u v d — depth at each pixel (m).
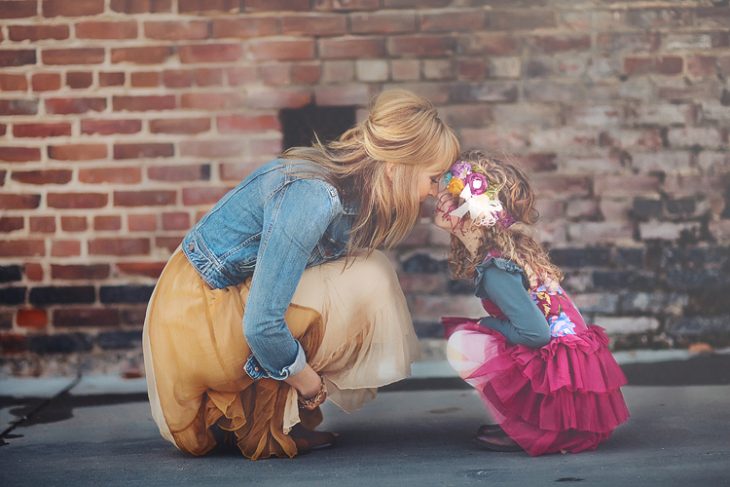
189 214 5.94
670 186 6.00
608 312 6.03
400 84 5.93
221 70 5.88
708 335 6.02
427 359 6.01
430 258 5.98
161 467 4.05
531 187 4.22
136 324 5.96
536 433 4.04
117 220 5.93
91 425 4.89
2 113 5.86
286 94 5.91
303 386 3.97
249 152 5.93
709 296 6.02
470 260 4.13
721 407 4.86
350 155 3.94
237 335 3.94
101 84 5.86
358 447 4.31
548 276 4.16
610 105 5.96
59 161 5.89
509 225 4.11
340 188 3.90
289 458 4.13
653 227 6.01
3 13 5.81
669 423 4.58
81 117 5.87
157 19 5.84
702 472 3.76
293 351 3.84
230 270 4.00
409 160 3.86
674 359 5.85
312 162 3.94
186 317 3.98
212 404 4.09
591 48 5.93
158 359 4.03
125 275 5.95
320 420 4.36
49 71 5.84
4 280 5.92
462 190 3.98
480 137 5.96
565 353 4.02
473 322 4.27
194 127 5.91
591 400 4.04
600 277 6.02
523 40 5.91
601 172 5.99
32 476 3.98
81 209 5.91
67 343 5.95
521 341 3.99
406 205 3.92
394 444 4.35
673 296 6.02
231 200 4.04
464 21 5.90
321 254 4.04
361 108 5.93
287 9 5.86
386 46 5.90
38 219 5.91
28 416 5.09
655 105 5.96
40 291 5.93
